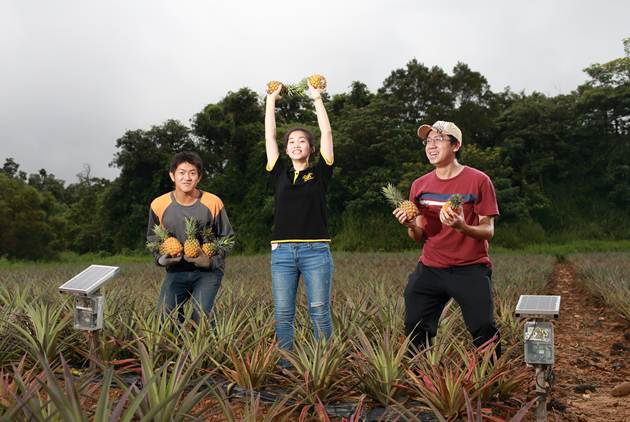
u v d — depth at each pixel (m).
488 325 4.82
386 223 55.81
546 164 63.38
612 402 4.91
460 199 4.54
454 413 4.01
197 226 5.93
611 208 63.38
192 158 5.90
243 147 66.69
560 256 37.06
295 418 4.07
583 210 63.66
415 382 4.24
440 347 4.86
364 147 58.78
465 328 6.34
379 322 6.27
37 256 57.53
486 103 68.94
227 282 10.31
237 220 63.03
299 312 6.68
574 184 65.50
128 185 64.62
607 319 10.89
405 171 57.44
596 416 4.52
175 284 6.02
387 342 4.43
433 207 5.09
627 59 68.19
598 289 13.43
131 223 63.12
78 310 4.61
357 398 4.34
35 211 57.91
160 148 65.06
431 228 5.15
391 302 7.25
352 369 4.72
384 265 23.36
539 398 3.61
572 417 4.44
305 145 5.38
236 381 4.61
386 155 58.62
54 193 96.50
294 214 5.34
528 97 71.00
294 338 5.41
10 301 6.85
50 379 2.75
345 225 57.06
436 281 5.02
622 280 12.84
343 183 58.72
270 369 4.86
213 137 67.31
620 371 6.39
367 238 55.28
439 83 67.75
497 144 66.50
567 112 66.81
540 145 65.31
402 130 60.91
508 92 76.75
